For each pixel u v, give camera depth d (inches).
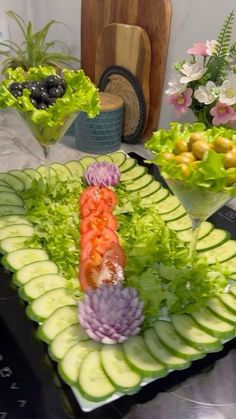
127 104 33.8
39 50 37.7
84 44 37.4
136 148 34.3
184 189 15.5
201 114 26.4
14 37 42.8
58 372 15.0
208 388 15.1
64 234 21.0
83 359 14.8
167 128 33.2
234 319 16.3
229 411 14.4
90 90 22.6
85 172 26.7
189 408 14.4
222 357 16.2
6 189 25.3
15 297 18.8
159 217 22.8
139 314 15.7
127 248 20.1
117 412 14.1
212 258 20.1
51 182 25.7
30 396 14.6
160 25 30.0
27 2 41.9
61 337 15.6
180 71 26.0
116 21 33.3
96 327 15.3
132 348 15.2
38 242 20.7
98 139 32.5
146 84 32.1
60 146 34.3
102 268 18.2
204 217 17.6
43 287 17.8
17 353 16.2
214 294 17.5
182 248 20.2
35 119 20.8
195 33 28.5
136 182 27.0
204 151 15.0
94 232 20.4
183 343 15.4
